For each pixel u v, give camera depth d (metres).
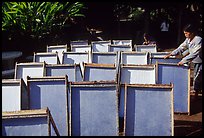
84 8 15.88
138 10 21.78
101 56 7.43
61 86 4.71
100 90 4.38
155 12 20.19
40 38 12.12
